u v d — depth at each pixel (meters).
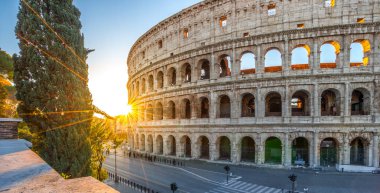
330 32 50.94
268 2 56.19
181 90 66.94
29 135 26.84
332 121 49.78
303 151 53.56
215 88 60.12
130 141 99.06
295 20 53.62
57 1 29.14
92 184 5.15
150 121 77.31
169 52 72.75
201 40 64.69
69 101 27.80
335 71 50.41
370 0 50.31
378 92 48.09
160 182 45.00
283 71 53.38
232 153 57.06
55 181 5.59
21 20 28.00
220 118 59.41
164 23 74.31
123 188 41.78
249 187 40.19
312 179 43.44
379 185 39.47
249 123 55.16
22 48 27.48
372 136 48.34
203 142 69.25
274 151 55.94
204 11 64.69
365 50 51.56
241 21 58.75
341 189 37.62
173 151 74.94
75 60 29.31
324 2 52.28
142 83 85.88
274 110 60.75
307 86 51.53
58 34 28.20
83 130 28.88
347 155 48.78
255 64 56.31
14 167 7.24
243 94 57.78
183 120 66.25
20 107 27.28
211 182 43.88
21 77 27.41
